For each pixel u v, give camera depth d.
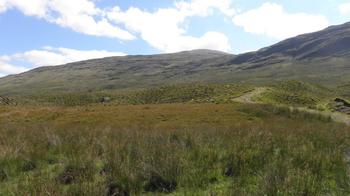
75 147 11.17
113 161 8.73
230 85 100.00
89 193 6.79
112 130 17.73
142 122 41.88
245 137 12.18
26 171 9.32
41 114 51.91
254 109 48.16
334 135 15.04
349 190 7.23
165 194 7.47
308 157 9.33
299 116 44.53
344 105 57.50
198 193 7.30
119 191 7.47
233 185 7.36
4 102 95.44
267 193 6.66
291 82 106.81
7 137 13.88
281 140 12.42
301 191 6.79
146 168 8.12
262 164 8.90
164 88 107.81
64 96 123.56
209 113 48.22
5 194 7.07
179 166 8.34
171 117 45.88
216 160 9.38
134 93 114.06
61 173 8.49
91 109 57.28
